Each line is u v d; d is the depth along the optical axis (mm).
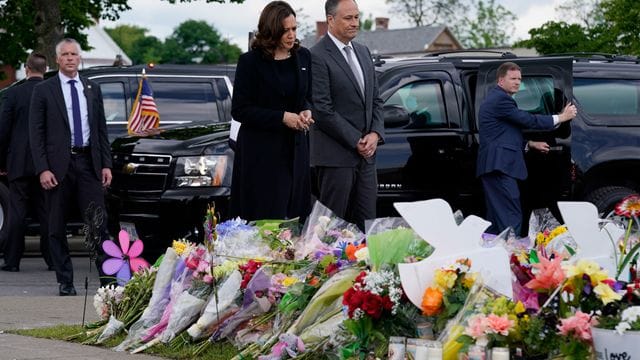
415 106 10883
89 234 8062
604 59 11664
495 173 10250
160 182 11375
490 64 10859
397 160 10672
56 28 25141
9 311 8781
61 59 10109
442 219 5453
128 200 11477
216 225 6953
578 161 10836
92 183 10156
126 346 6863
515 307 5098
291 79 7754
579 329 4844
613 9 29969
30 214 13570
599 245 5734
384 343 5410
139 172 11477
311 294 6117
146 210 11367
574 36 32469
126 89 13766
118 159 11695
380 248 5656
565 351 4871
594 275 5047
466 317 5129
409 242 5672
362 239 6809
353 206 8711
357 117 8570
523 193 10688
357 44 8750
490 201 10312
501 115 10227
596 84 11180
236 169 7832
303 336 5895
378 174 10625
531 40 33281
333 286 5922
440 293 5258
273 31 7652
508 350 4926
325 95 8469
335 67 8500
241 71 7723
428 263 5371
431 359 5047
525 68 10859
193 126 12281
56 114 10062
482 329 4969
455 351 5090
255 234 6906
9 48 29734
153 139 11648
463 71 11133
